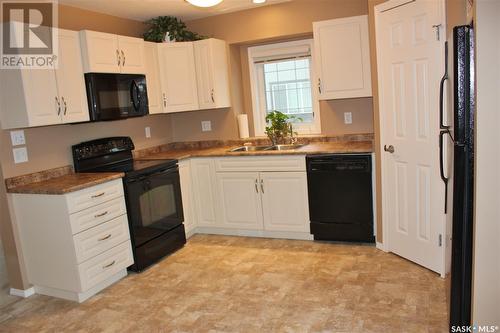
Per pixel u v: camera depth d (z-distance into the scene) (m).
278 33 4.34
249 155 4.02
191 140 5.03
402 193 3.25
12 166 3.22
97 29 4.00
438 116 2.79
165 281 3.33
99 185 3.19
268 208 4.05
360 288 2.91
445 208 2.59
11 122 3.09
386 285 2.91
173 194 4.00
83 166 3.74
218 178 4.22
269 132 4.41
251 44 4.77
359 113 4.14
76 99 3.38
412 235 3.20
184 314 2.78
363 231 3.70
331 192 3.74
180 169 4.16
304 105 4.71
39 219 3.12
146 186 3.63
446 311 2.52
